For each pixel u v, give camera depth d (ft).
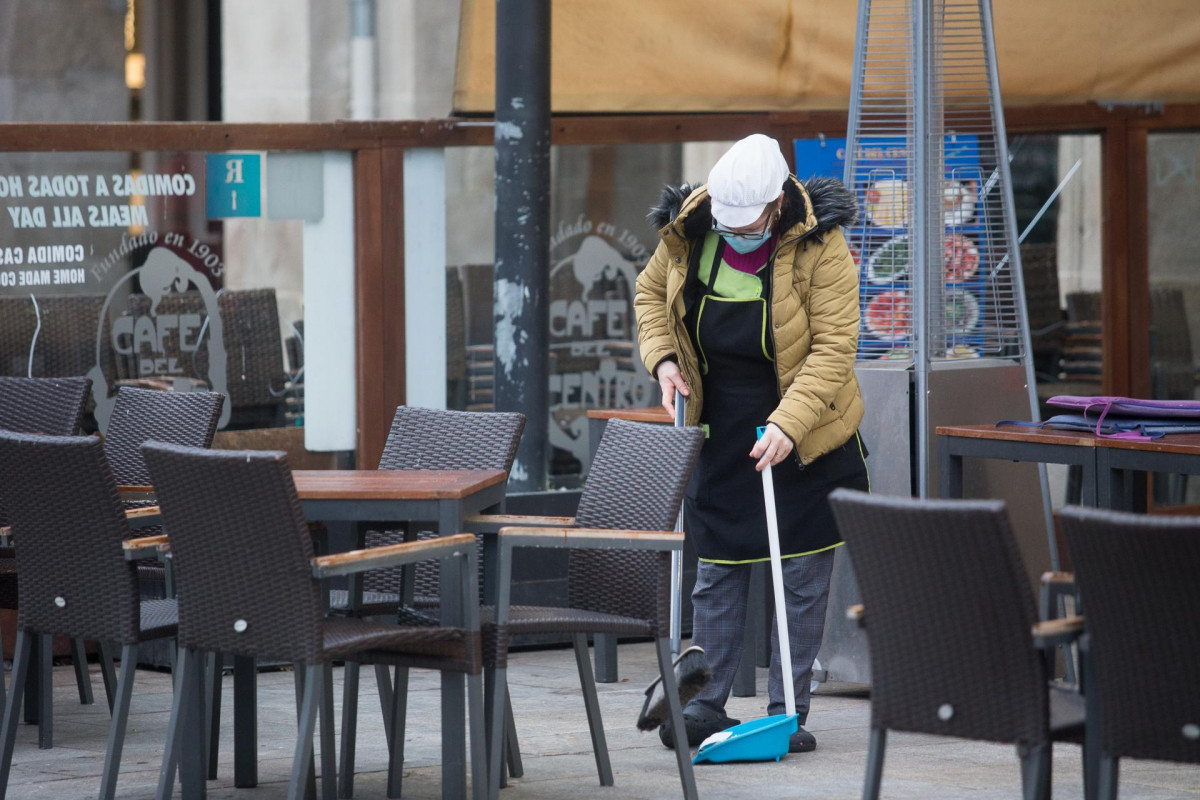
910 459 64.28
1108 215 93.56
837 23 86.38
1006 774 53.26
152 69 101.60
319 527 56.24
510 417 55.62
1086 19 91.25
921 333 64.13
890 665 38.52
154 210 74.90
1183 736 34.81
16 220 72.23
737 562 55.93
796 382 53.57
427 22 94.53
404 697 51.34
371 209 78.28
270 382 77.56
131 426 63.05
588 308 83.56
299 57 98.17
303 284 78.07
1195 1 92.99
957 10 71.72
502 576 46.91
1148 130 94.07
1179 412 59.88
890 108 72.84
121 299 74.54
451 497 47.01
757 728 54.80
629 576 49.60
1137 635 35.06
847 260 54.29
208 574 44.62
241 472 42.75
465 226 80.59
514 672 72.28
